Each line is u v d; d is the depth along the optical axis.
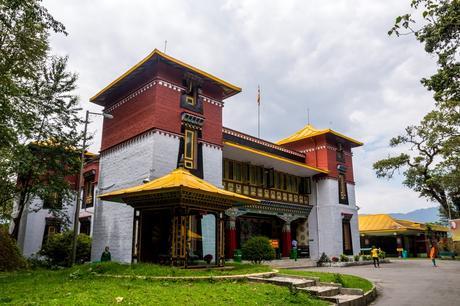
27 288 10.64
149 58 21.55
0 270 19.97
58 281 11.88
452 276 21.28
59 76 25.78
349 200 36.88
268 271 14.20
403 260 39.59
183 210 14.10
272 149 32.75
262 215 31.59
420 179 42.66
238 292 10.04
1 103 17.00
